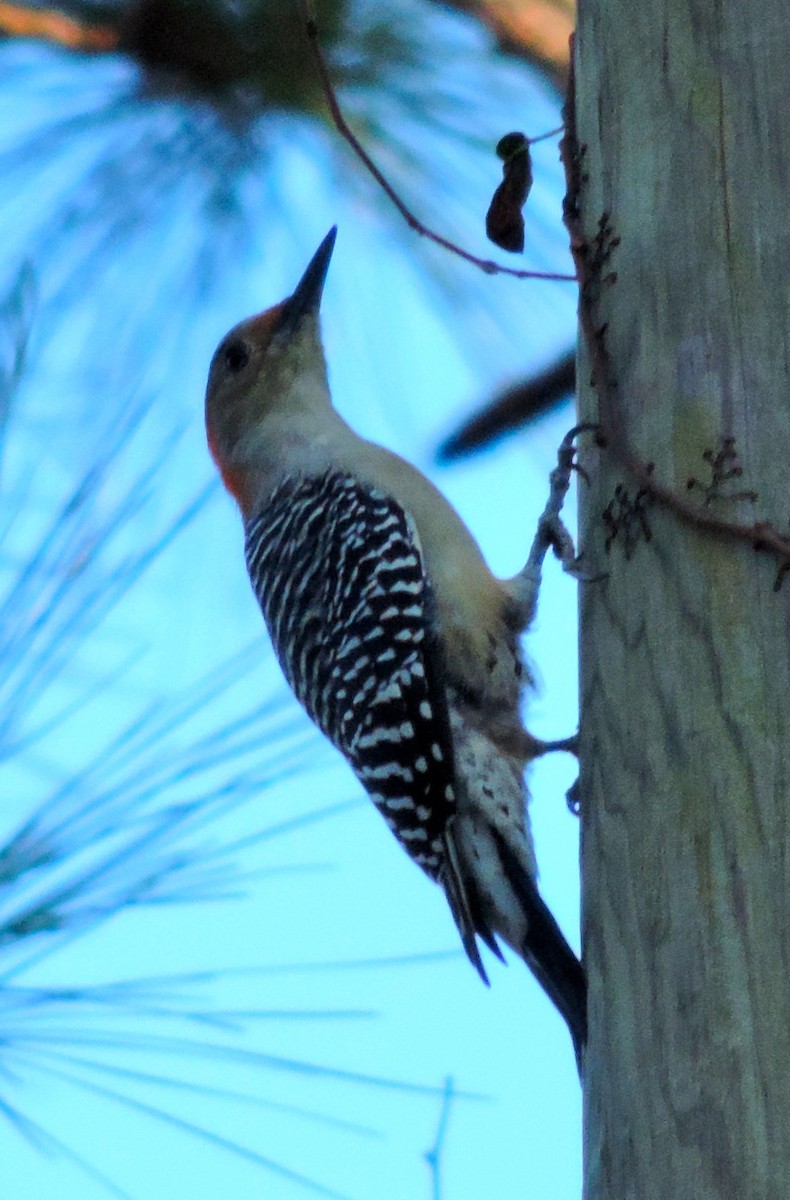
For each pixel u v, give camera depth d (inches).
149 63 433.7
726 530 313.3
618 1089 299.4
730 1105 285.1
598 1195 298.2
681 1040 293.3
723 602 311.0
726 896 295.9
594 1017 311.3
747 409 321.4
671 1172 287.6
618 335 339.9
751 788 299.1
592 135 354.3
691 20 346.3
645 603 320.5
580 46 362.9
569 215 351.3
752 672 305.0
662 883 303.0
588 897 319.6
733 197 333.7
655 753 310.7
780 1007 286.5
